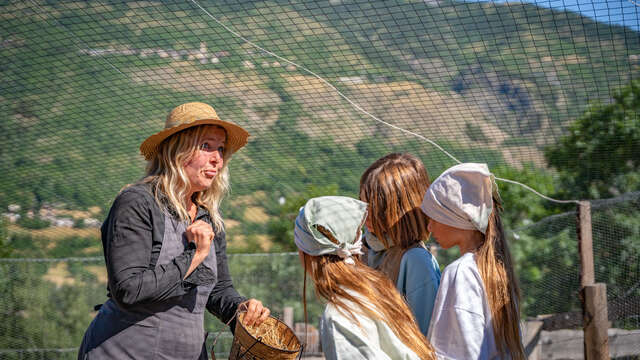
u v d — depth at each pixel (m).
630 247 6.46
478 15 4.58
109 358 2.35
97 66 5.88
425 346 2.10
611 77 5.09
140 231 2.33
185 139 2.49
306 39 5.52
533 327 6.03
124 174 8.58
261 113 6.95
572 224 7.39
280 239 11.98
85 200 9.52
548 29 4.59
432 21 4.89
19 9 4.97
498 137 6.91
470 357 2.17
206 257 2.53
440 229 2.48
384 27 5.22
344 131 7.37
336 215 2.23
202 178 2.54
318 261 2.21
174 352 2.43
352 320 2.05
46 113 6.73
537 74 5.48
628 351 5.52
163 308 2.41
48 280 9.83
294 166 8.51
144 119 7.02
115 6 5.17
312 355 8.11
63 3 4.99
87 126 7.13
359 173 8.58
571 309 7.05
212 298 2.85
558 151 8.09
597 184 9.24
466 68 5.62
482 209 2.35
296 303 8.88
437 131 6.91
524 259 8.96
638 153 7.96
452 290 2.28
